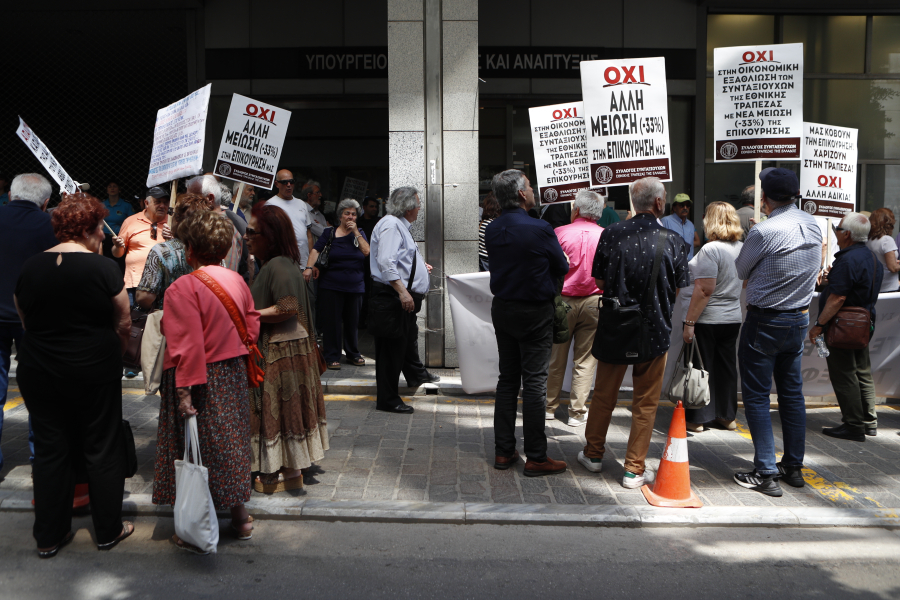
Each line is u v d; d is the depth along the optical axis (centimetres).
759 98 592
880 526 402
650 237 433
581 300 550
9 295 429
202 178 473
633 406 452
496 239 457
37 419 353
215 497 360
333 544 377
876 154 1109
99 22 1056
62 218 353
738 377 641
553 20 1049
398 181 736
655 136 592
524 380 459
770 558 366
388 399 605
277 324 417
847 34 1090
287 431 419
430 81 727
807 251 437
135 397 645
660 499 423
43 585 330
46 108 1134
